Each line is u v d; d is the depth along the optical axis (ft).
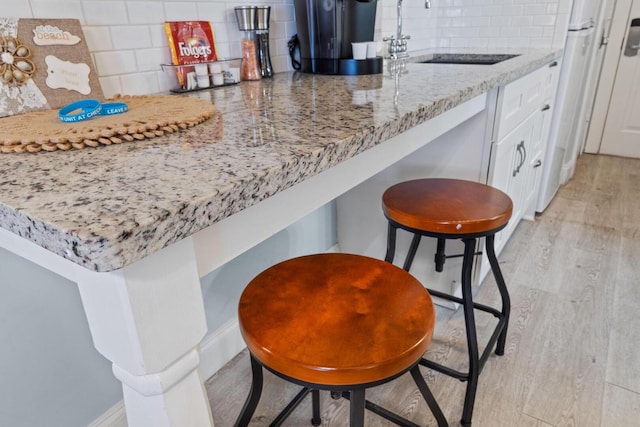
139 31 3.68
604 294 5.87
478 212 3.63
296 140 2.12
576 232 7.62
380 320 2.30
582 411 4.14
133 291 1.42
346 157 2.20
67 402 3.52
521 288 6.06
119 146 2.09
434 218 3.54
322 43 4.89
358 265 2.89
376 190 5.86
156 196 1.45
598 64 10.75
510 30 7.82
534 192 7.85
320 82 4.39
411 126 2.82
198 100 3.19
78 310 3.42
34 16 2.98
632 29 10.48
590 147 11.88
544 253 6.95
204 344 4.67
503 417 4.11
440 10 8.41
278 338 2.18
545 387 4.42
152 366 1.57
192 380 1.78
